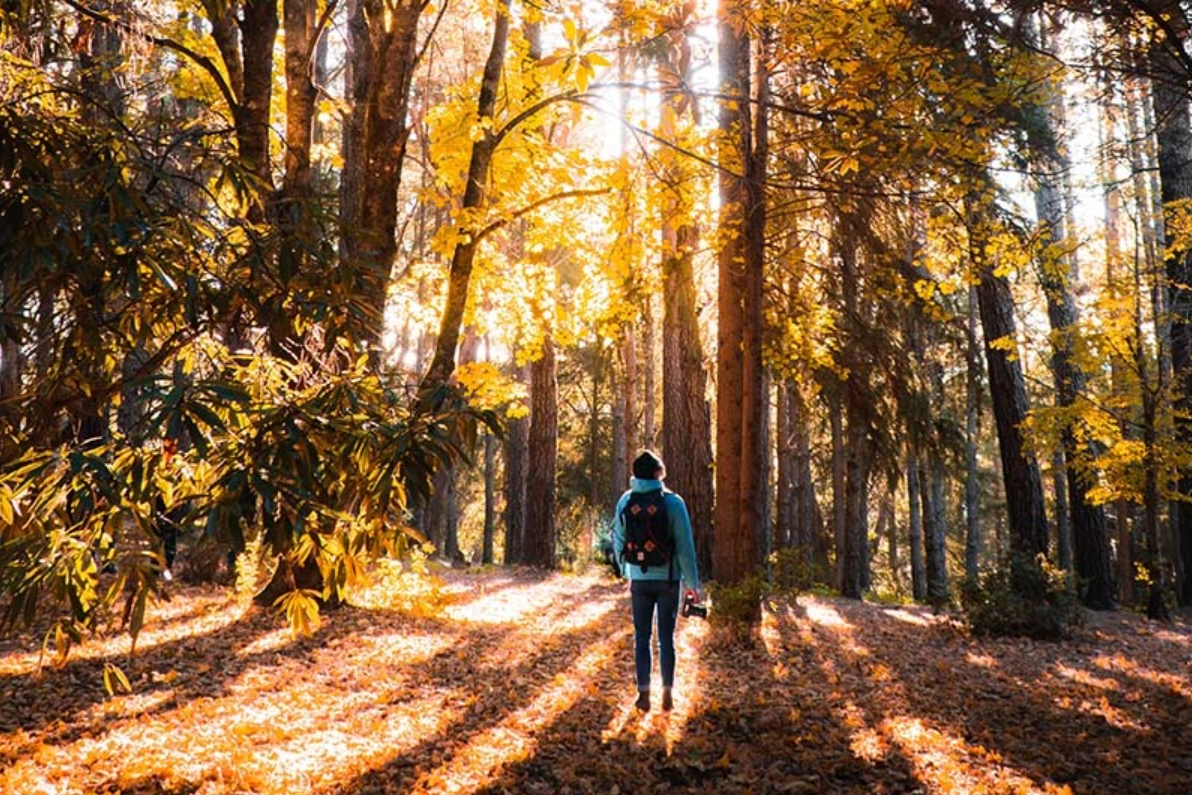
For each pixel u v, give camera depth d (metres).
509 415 10.81
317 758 4.83
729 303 10.80
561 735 5.49
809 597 15.71
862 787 4.89
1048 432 13.94
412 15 8.59
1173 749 5.96
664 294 14.30
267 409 2.32
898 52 6.05
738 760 5.19
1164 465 13.48
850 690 7.18
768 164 10.39
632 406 21.20
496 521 40.38
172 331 2.70
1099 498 14.23
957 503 35.75
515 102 9.55
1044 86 6.98
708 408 17.78
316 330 2.92
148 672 6.21
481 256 10.54
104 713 5.29
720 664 8.02
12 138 2.21
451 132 9.40
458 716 5.84
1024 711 6.89
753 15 6.49
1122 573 22.88
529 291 10.86
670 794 4.68
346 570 2.66
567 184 9.20
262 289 2.64
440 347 9.06
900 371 14.52
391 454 2.42
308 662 6.93
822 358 13.62
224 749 4.82
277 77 10.12
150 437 2.04
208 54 8.98
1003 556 11.93
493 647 8.27
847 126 6.27
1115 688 7.98
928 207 7.32
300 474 2.24
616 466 24.64
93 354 2.52
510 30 9.46
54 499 2.15
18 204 2.11
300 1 8.08
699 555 17.34
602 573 18.06
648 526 5.96
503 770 4.82
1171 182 14.56
